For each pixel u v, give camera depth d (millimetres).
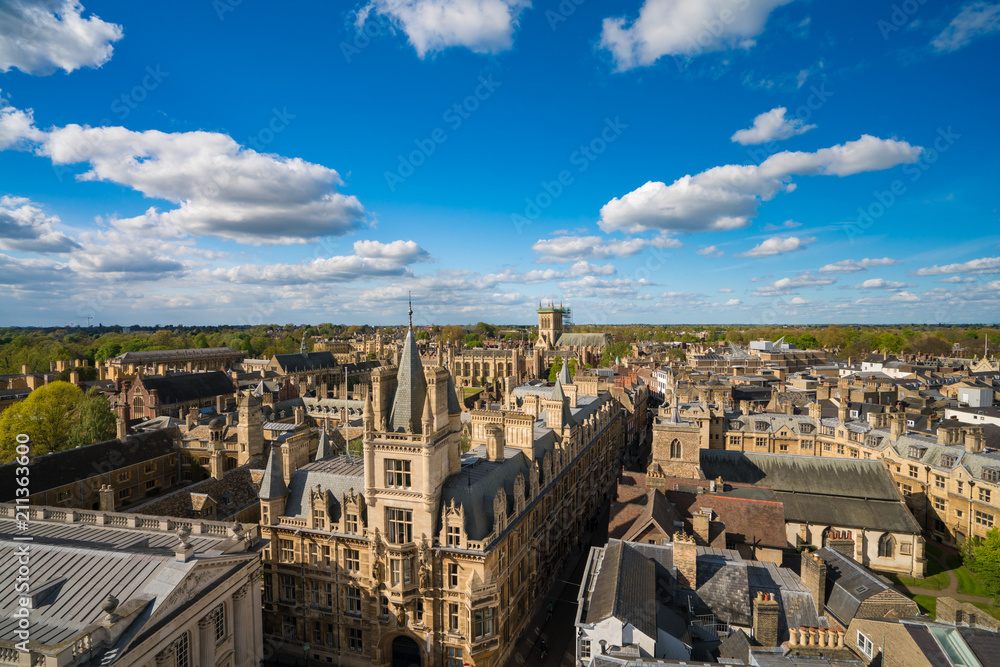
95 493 102500
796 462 103375
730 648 48656
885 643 42406
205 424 132125
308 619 67438
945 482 100188
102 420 128750
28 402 131750
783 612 52188
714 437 134500
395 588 61719
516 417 84062
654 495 77375
